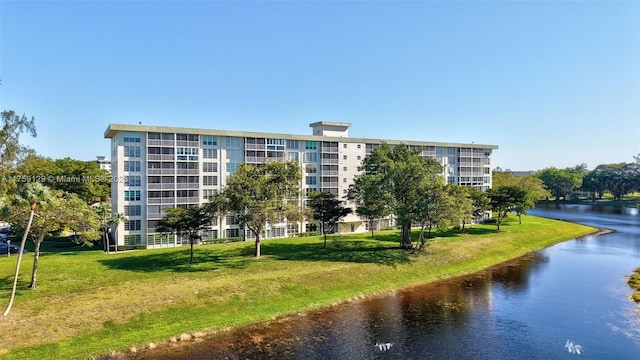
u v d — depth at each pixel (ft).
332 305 144.05
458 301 150.20
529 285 171.73
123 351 104.68
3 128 206.18
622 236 308.19
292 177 208.03
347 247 235.81
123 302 129.08
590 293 160.35
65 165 323.16
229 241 261.85
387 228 320.09
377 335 118.42
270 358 103.09
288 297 145.69
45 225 137.90
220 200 195.31
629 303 148.15
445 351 108.78
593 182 633.20
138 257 206.39
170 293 138.41
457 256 212.84
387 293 159.33
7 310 118.42
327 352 107.04
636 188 590.14
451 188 236.43
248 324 124.98
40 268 175.52
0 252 217.97
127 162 242.99
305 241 257.75
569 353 108.58
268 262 192.75
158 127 246.47
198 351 106.32
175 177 252.21
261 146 279.69
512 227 320.29
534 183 412.57
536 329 124.06
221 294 140.15
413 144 340.18
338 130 327.47
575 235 308.81
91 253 219.20
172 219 185.88
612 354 108.06
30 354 98.48
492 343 114.11
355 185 241.76
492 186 408.05
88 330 111.24
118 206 240.73
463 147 365.20
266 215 195.72
